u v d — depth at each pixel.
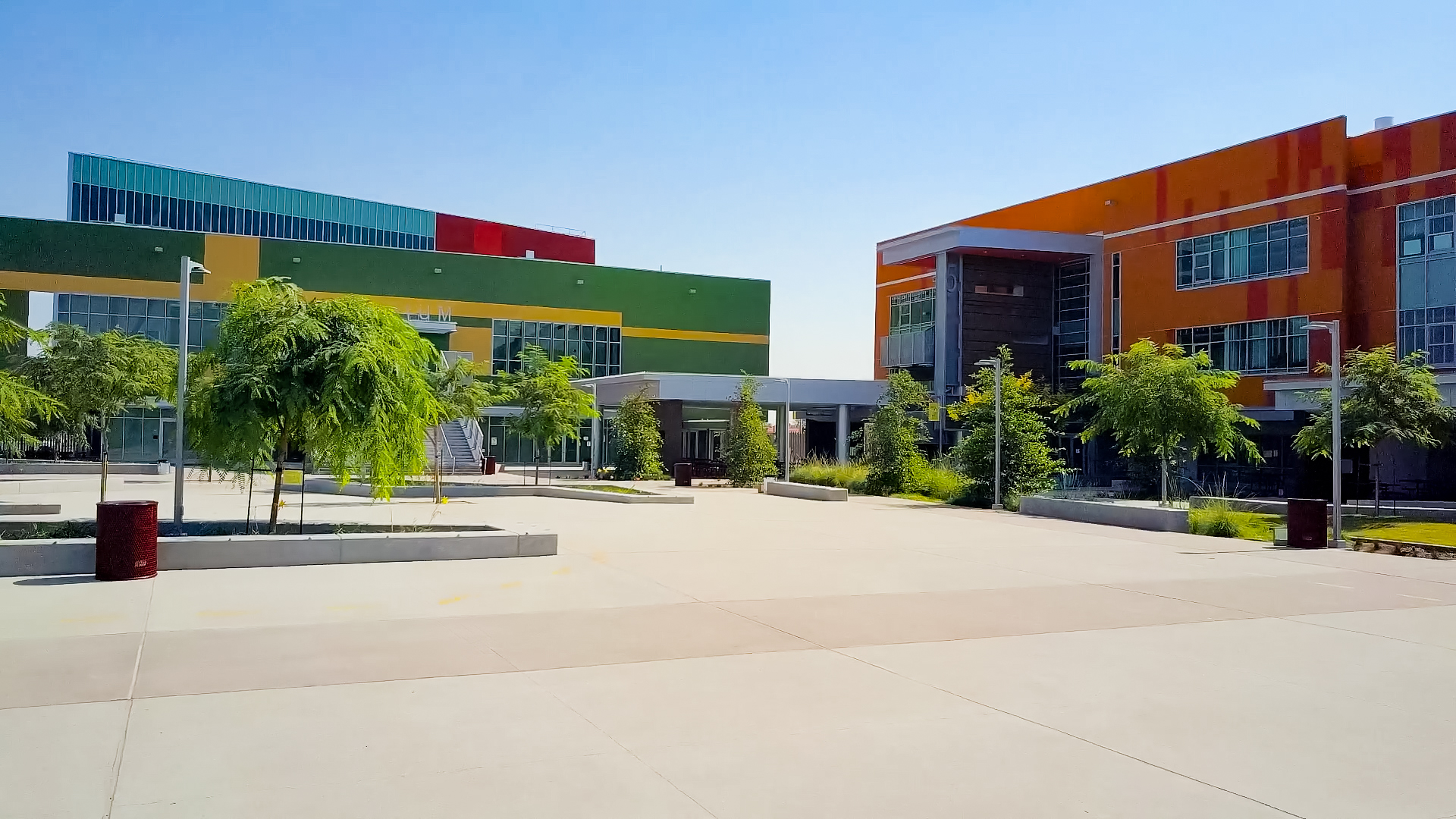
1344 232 38.44
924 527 23.58
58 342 28.09
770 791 5.96
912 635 10.69
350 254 62.06
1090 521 25.31
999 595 13.48
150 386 29.86
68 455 52.44
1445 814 5.74
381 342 16.69
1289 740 7.10
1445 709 7.95
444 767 6.27
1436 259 36.03
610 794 5.86
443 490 33.22
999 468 30.42
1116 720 7.55
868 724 7.36
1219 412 26.97
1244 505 31.16
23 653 9.12
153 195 84.31
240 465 16.52
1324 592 14.05
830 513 27.73
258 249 59.59
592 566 15.82
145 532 13.56
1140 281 47.09
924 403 38.47
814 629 10.95
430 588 13.36
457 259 64.81
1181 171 45.34
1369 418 28.69
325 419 16.34
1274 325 41.03
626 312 69.56
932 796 5.92
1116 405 28.20
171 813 5.46
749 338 73.25
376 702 7.72
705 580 14.47
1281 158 40.88
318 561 15.42
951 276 50.47
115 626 10.38
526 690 8.17
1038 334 52.03
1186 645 10.35
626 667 9.03
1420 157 36.66
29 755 6.37
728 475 43.19
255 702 7.66
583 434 64.94
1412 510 30.20
